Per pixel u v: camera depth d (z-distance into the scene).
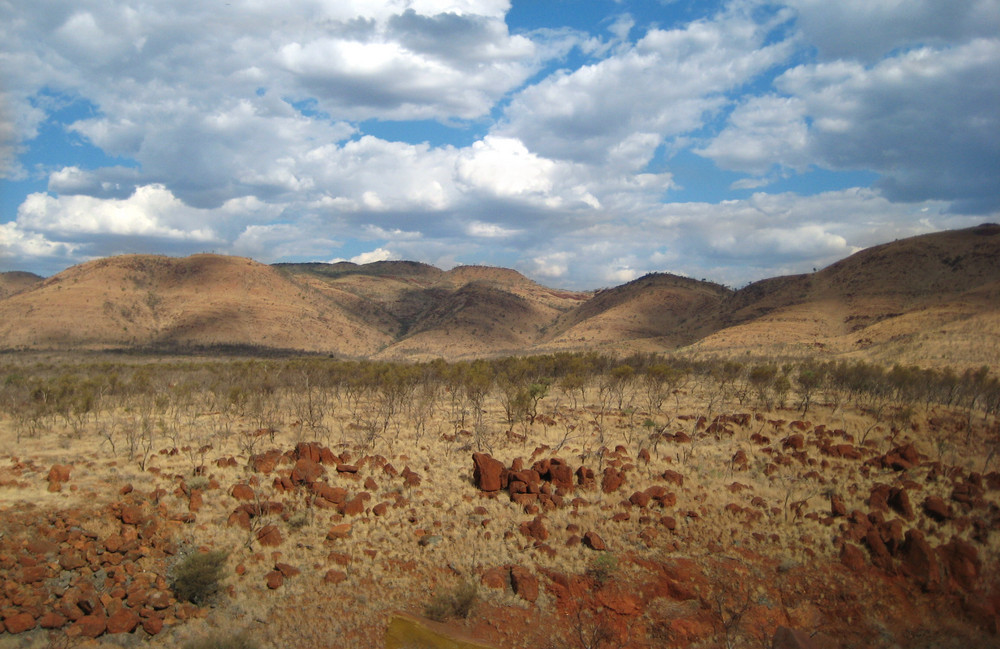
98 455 21.41
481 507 19.70
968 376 33.16
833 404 30.30
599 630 14.86
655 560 16.94
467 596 15.67
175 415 31.31
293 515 18.78
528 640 14.88
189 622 14.50
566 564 17.06
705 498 19.67
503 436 26.91
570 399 38.22
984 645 13.73
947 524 17.16
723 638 14.47
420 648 14.37
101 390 38.22
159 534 16.62
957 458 21.45
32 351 117.44
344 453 23.17
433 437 27.06
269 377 46.31
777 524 18.25
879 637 14.44
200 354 130.12
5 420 29.31
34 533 15.31
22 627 13.03
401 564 17.39
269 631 14.77
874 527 17.33
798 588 16.00
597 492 20.31
